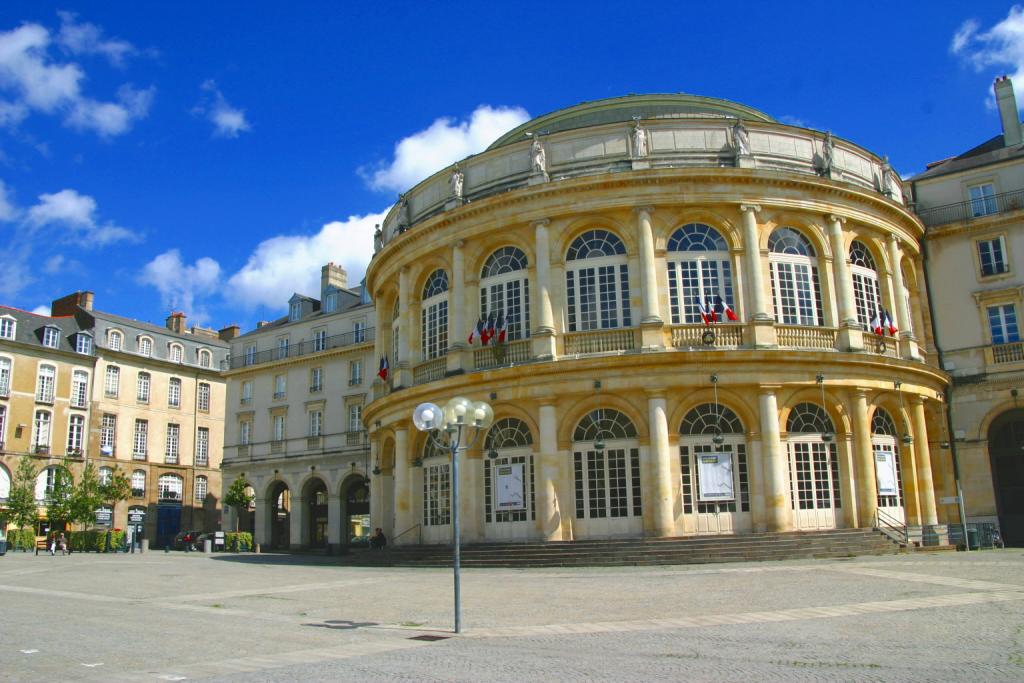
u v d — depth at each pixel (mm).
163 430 62094
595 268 26844
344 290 53875
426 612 13875
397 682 8000
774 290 26828
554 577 19531
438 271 30422
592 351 25875
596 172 27562
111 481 53219
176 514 61969
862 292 28641
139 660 9500
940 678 7754
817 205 27422
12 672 8805
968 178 32000
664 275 26234
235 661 9359
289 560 34062
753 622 11594
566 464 25406
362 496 48938
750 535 23469
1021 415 30906
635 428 25203
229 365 55969
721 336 25672
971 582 15484
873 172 30281
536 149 28016
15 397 53625
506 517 26156
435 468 28625
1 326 53844
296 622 12914
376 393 33219
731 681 7785
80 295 61250
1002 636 9898
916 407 28234
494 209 27922
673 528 24203
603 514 24984
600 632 11156
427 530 28516
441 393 27906
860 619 11547
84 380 57562
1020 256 30438
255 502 52250
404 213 32375
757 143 27906
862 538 24094
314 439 50188
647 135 27594
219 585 20297
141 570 26906
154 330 63000
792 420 25781
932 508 27375
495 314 28094
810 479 25469
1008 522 31594
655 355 24719
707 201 26453
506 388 26359
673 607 13531
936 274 31797
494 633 11336
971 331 30797
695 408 25391
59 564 31438
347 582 20250
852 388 26031
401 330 31172
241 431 54156
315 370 51438
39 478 53875
